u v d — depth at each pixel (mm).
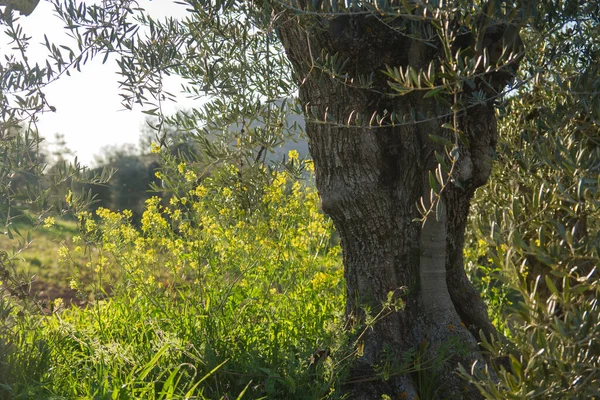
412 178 3521
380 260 3619
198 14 3162
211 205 4422
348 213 3605
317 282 4203
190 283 4406
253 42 3840
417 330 3574
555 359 1920
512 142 4125
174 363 3627
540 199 2221
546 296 4285
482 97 2934
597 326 1882
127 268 4406
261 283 4496
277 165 4387
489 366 3426
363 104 3445
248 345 3668
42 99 2785
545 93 3771
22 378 3186
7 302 3234
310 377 3479
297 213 4582
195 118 3936
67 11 2891
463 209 3633
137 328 4148
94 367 3662
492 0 2254
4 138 2760
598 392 1949
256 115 3613
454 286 3732
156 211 4621
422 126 3416
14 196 2721
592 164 2053
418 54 3221
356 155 3514
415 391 3430
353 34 3264
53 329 4035
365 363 3533
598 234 1968
